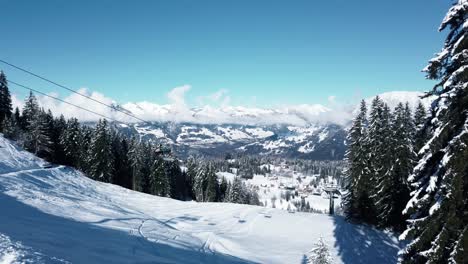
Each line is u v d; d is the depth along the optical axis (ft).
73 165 237.25
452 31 33.99
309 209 519.19
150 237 77.36
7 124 228.02
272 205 572.92
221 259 74.54
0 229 42.88
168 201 172.45
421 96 36.81
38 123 220.84
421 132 38.29
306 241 113.60
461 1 32.27
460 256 30.01
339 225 131.54
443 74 34.50
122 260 47.50
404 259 36.81
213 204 168.45
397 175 120.37
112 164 246.88
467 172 30.73
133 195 176.04
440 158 34.94
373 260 102.94
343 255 103.60
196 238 96.84
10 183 101.81
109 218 91.25
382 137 129.80
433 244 32.04
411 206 35.47
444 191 32.19
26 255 29.27
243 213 147.95
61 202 95.04
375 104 136.15
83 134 252.62
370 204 128.98
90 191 149.79
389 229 125.18
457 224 30.78
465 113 32.14
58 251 40.24
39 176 136.87
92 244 53.06
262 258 90.22
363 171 131.64
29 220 58.85
